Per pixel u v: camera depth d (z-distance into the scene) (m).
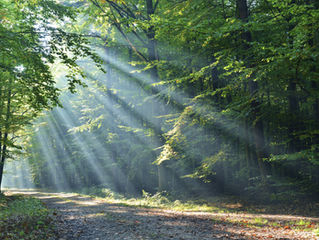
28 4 12.96
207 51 16.45
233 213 12.94
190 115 16.94
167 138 19.17
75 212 12.93
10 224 8.68
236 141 17.48
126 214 12.18
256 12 16.14
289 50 10.08
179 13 16.16
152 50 20.14
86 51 12.53
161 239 7.54
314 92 12.23
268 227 9.25
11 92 16.94
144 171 27.47
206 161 17.03
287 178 14.98
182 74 18.06
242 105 14.48
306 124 15.44
